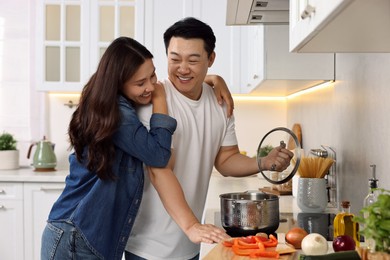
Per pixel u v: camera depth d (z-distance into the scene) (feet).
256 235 4.93
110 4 13.03
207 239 4.97
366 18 3.53
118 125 5.34
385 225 3.25
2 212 12.42
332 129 8.64
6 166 13.38
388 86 5.74
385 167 5.90
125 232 5.75
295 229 4.95
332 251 4.69
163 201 5.46
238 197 5.80
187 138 5.99
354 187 7.20
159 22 12.93
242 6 7.54
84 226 5.63
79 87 13.04
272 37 8.86
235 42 12.89
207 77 6.70
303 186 7.20
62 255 5.76
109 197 5.56
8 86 14.49
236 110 14.20
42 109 14.28
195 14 12.90
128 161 5.67
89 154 5.43
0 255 12.46
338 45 4.63
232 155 6.75
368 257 3.35
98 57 13.04
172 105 5.93
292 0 4.88
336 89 8.38
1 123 14.47
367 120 6.59
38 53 13.02
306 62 8.69
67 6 13.07
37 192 12.39
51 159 13.14
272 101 14.16
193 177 6.08
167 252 5.94
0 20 14.44
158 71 12.95
